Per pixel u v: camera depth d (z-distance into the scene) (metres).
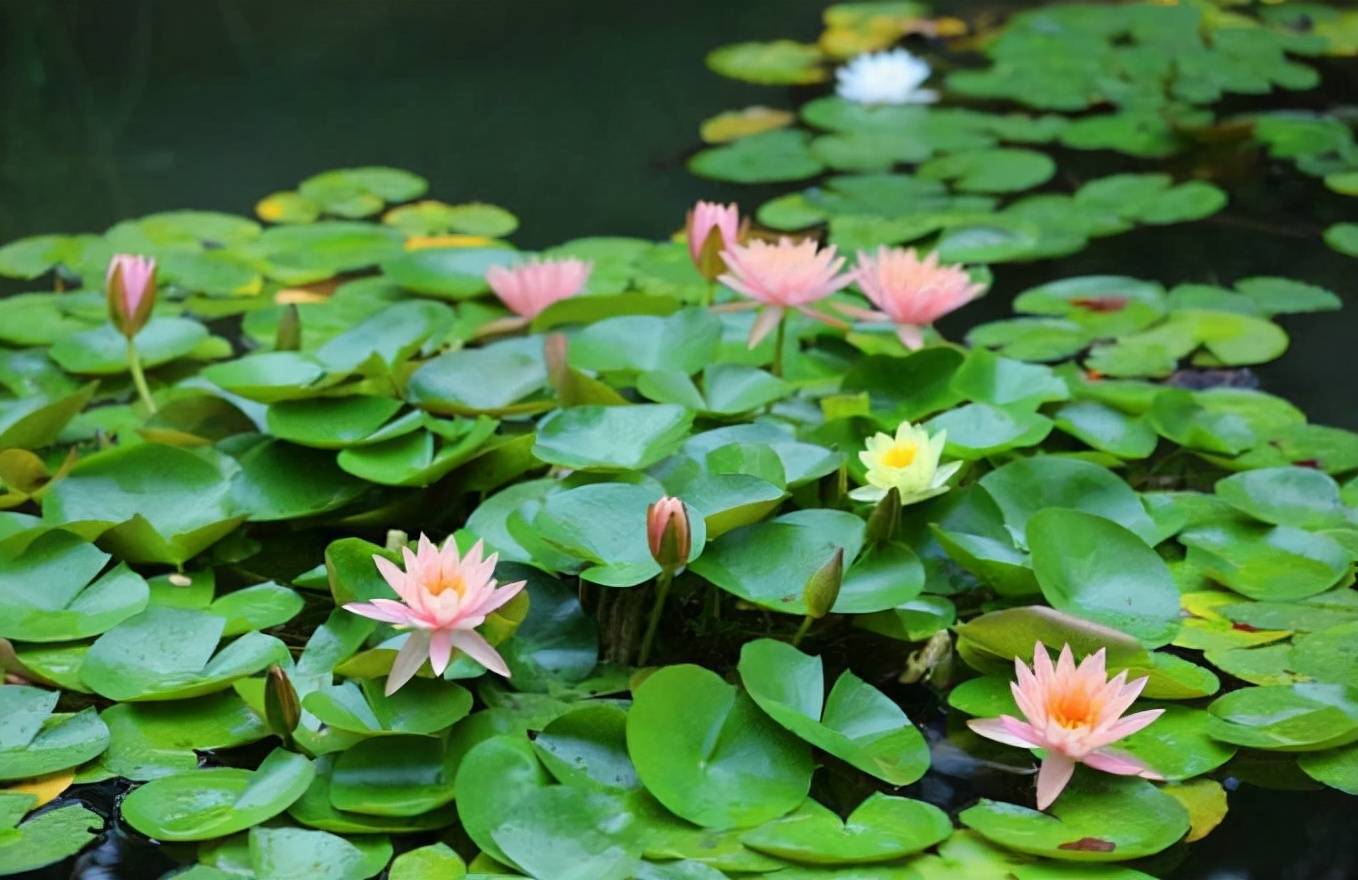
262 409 4.46
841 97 5.34
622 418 4.31
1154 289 4.70
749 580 4.21
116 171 5.05
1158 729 4.15
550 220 4.91
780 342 4.48
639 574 4.17
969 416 4.38
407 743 4.11
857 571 4.22
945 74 5.54
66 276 4.76
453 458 4.32
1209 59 5.57
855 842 4.04
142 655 4.18
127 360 4.55
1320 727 4.12
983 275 4.76
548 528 4.20
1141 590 4.24
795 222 4.88
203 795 4.08
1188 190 4.94
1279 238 4.83
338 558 4.20
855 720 4.13
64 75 5.53
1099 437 4.42
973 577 4.29
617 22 6.14
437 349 4.58
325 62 5.70
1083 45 5.73
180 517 4.33
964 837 4.07
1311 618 4.24
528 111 5.23
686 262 4.77
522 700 4.17
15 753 4.11
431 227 4.88
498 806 4.05
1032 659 4.19
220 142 5.14
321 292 4.74
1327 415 4.49
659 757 4.09
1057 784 4.08
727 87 5.44
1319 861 4.06
